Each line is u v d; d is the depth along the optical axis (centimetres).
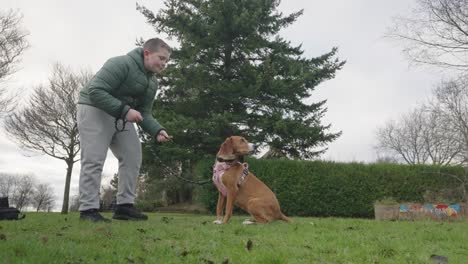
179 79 1614
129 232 403
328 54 1858
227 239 392
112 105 516
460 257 350
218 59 1752
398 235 488
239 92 1634
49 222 505
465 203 1150
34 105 1820
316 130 1659
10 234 362
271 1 1762
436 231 533
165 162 1717
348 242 399
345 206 1394
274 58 1769
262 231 480
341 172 1405
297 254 329
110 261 269
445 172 1420
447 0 1527
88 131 532
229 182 621
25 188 4259
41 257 254
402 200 1398
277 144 1711
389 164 1440
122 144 582
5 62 1777
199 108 1709
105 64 533
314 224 600
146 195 2350
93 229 419
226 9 1617
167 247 323
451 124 2184
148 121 595
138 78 558
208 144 1655
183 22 1656
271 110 1761
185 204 2070
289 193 1380
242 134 1662
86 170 530
